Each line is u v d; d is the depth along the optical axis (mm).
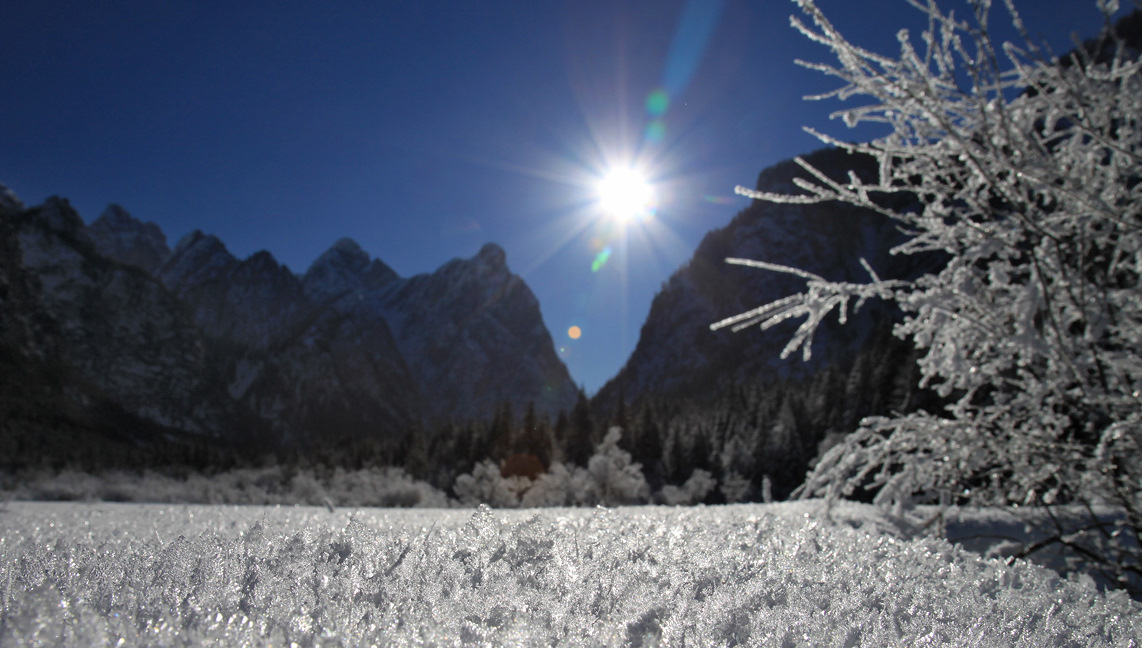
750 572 2379
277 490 45750
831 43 4684
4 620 1403
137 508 7414
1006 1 4500
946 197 5832
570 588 2082
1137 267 5520
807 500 7410
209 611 1618
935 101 4758
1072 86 4703
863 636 1692
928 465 6281
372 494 45125
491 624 1707
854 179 5574
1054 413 6074
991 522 6758
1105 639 1999
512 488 47906
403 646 1457
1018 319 5520
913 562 2789
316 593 1880
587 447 67688
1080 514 6211
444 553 2492
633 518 4008
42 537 3242
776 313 5406
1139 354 5809
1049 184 4715
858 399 49062
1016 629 1916
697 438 59094
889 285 5543
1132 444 5406
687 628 1704
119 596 1720
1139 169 5008
